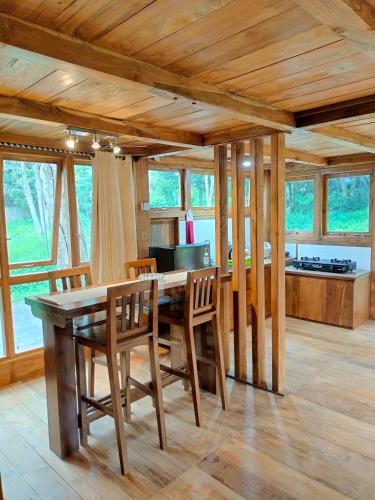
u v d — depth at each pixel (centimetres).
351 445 247
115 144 351
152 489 212
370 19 132
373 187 520
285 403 304
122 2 132
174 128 321
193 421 280
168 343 333
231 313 445
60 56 154
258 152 321
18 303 367
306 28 152
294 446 247
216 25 149
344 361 388
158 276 311
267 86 220
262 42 163
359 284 496
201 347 326
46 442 260
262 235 328
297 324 514
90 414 265
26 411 302
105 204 390
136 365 387
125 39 160
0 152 337
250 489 210
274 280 314
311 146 435
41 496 209
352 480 215
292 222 617
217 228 352
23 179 364
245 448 246
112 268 396
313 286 518
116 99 239
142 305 242
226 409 296
